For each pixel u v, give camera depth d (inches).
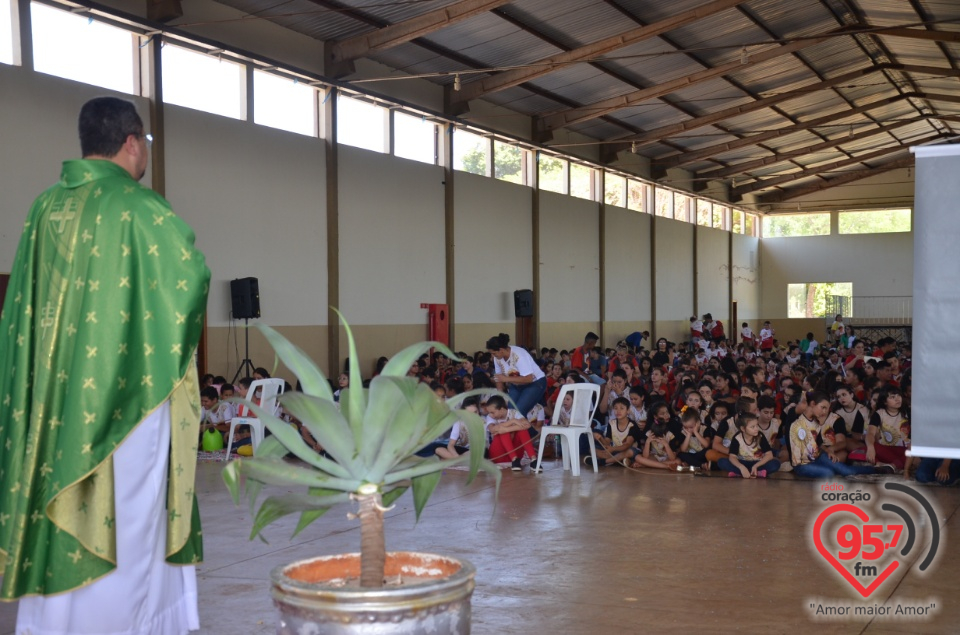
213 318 431.5
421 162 573.9
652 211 878.4
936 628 126.6
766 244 1117.1
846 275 1071.6
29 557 85.6
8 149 343.9
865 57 694.5
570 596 143.4
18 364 89.7
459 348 605.3
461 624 68.2
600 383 359.9
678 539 185.2
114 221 88.2
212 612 134.3
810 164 995.9
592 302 770.2
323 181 498.0
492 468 70.5
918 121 892.0
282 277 470.9
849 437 275.1
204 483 267.1
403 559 76.5
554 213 718.5
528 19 496.1
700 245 974.4
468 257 617.3
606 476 275.9
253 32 446.0
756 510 217.3
